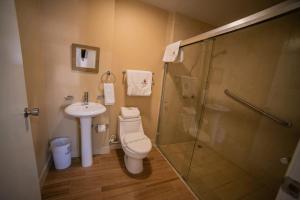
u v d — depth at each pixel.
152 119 2.44
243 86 1.92
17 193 0.81
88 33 1.69
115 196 1.44
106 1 1.69
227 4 1.84
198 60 2.02
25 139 0.86
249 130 1.84
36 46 1.40
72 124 1.86
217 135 2.24
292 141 1.40
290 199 0.48
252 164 1.78
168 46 2.11
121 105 2.17
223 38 1.65
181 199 1.49
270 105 1.63
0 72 0.65
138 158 1.66
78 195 1.40
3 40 0.66
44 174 1.55
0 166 0.68
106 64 1.86
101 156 2.05
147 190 1.55
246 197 1.55
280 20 1.14
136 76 2.02
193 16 2.25
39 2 1.45
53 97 1.71
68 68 1.70
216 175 1.86
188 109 2.26
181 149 2.33
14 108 0.76
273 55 1.58
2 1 0.65
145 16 2.01
